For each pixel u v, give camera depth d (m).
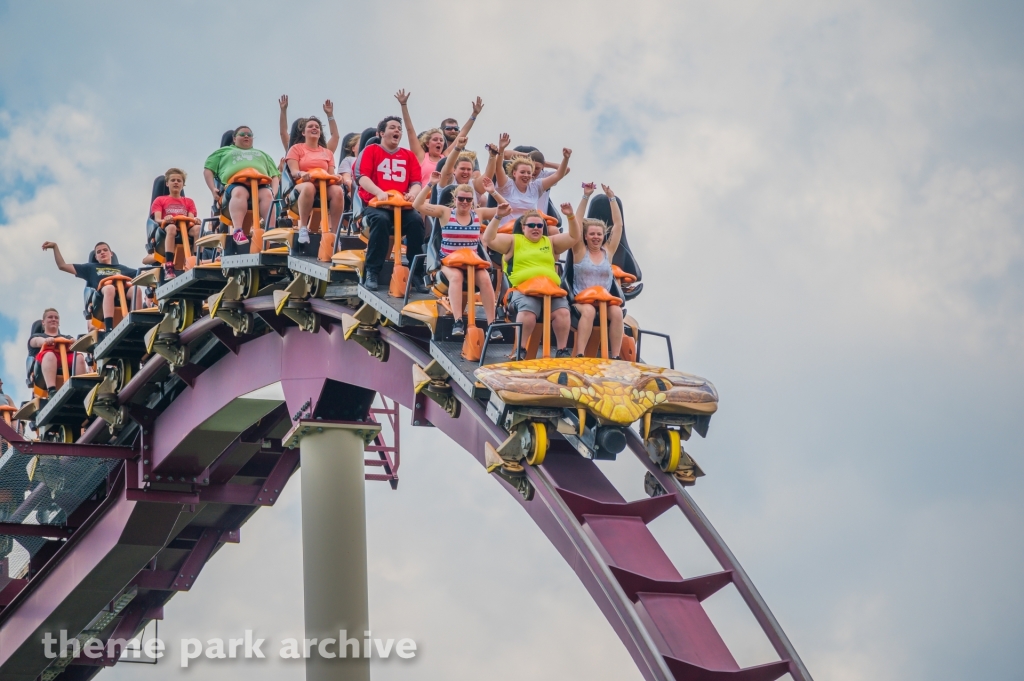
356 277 18.38
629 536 14.80
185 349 22.84
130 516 24.95
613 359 15.97
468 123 18.72
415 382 17.11
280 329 21.03
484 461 16.47
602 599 14.54
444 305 16.58
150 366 23.59
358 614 20.16
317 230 20.16
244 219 20.66
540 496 15.36
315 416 20.42
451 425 17.38
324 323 20.28
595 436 15.12
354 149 20.83
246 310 21.08
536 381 14.76
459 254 16.27
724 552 14.73
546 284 15.84
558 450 16.02
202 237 21.17
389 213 17.64
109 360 24.48
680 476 15.64
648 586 14.23
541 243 16.14
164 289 21.86
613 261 17.56
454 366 16.02
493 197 16.78
